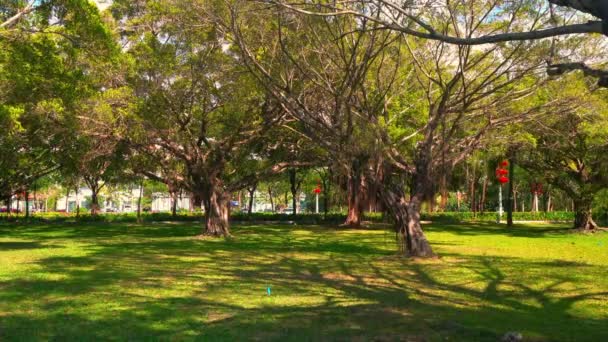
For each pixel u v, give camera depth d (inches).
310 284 437.7
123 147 882.8
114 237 962.1
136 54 784.3
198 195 996.6
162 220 1680.6
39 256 636.7
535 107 605.9
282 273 502.6
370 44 515.8
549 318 313.9
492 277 483.2
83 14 558.9
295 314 317.4
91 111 735.1
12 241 866.1
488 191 2199.8
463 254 686.5
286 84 562.6
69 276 472.7
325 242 874.1
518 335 261.3
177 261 593.9
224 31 614.2
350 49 558.9
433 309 336.8
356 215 1305.4
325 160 890.7
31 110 657.6
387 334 270.4
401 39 566.6
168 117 818.2
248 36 574.9
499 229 1256.2
